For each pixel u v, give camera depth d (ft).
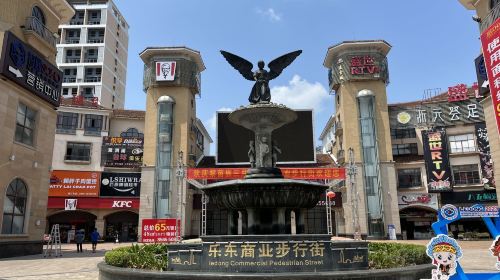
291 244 25.77
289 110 37.09
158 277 24.22
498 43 58.08
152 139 112.27
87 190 114.62
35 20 67.21
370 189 107.34
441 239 18.86
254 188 32.65
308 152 113.29
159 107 113.29
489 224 19.49
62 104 123.85
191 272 24.62
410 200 115.14
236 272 25.32
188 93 116.57
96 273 39.40
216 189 34.68
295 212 35.70
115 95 192.54
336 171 81.92
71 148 121.49
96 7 186.19
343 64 115.75
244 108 37.35
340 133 117.70
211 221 114.93
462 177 113.50
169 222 56.18
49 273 39.52
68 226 116.88
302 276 22.62
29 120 66.44
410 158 119.96
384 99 113.91
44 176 69.05
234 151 114.62
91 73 180.04
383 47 115.44
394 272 24.41
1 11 61.72
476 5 71.26
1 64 57.72
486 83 65.67
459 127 116.57
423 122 121.70
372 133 110.52
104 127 125.80
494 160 65.46
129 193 116.16
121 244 103.30
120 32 202.90
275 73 41.22
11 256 60.08
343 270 26.02
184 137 112.27
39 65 67.36
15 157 61.31
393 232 103.71
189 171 81.92
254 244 25.81
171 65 114.83
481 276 18.54
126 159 122.11
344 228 112.06
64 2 76.38
